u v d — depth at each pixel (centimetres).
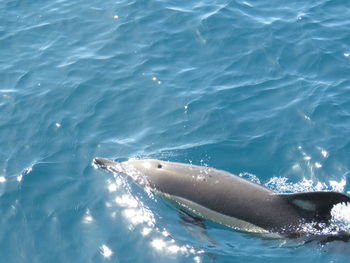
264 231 1431
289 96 1939
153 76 2100
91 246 1474
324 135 1764
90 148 1803
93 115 1941
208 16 2381
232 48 2202
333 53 2119
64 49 2302
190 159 1731
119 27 2391
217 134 1816
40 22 2478
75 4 2584
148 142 1812
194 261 1402
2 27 2464
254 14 2388
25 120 1933
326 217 1405
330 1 2433
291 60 2112
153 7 2484
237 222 1464
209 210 1502
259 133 1803
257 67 2097
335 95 1917
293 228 1410
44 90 2070
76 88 2067
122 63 2184
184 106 1944
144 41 2294
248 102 1934
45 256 1457
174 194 1562
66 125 1900
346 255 1352
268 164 1694
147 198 1592
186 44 2253
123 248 1461
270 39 2220
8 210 1595
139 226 1517
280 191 1594
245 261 1385
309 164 1673
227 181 1527
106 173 1688
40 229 1533
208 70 2109
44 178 1694
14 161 1764
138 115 1928
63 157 1772
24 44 2350
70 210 1584
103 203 1598
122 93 2028
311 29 2256
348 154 1688
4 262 1448
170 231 1492
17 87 2100
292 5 2433
